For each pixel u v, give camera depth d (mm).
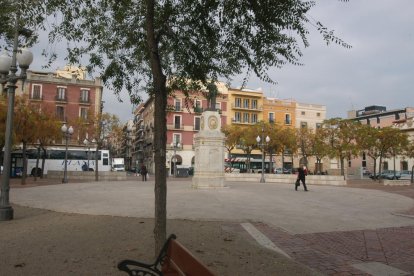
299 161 75188
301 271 5551
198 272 3129
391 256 6781
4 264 5727
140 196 17625
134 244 7102
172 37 7031
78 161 45531
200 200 15703
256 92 74188
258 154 73875
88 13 7414
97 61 7734
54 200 15672
